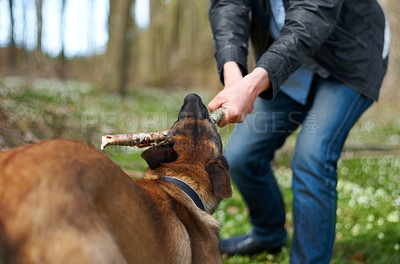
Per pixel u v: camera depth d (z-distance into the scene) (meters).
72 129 5.47
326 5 2.74
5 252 1.42
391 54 11.95
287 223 4.75
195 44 27.61
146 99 18.05
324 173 2.89
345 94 3.01
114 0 17.61
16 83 6.56
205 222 2.30
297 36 2.69
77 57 19.36
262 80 2.65
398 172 6.85
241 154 3.41
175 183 2.32
